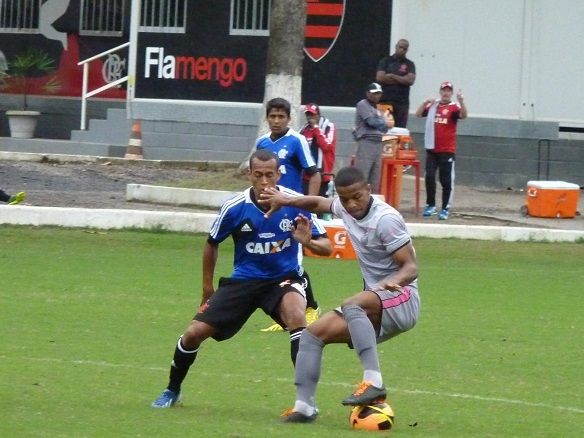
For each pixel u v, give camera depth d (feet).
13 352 107.86
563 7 254.68
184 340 87.40
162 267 164.45
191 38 270.26
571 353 114.52
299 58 229.25
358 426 82.02
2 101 301.22
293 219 88.79
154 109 271.69
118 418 83.41
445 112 210.18
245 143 268.00
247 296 88.17
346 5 258.37
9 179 232.73
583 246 194.08
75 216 193.47
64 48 301.22
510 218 216.54
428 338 120.67
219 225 88.48
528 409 90.89
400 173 213.87
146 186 213.66
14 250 174.29
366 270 85.56
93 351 109.70
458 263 178.19
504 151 258.57
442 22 256.93
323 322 82.89
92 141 275.59
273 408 88.99
